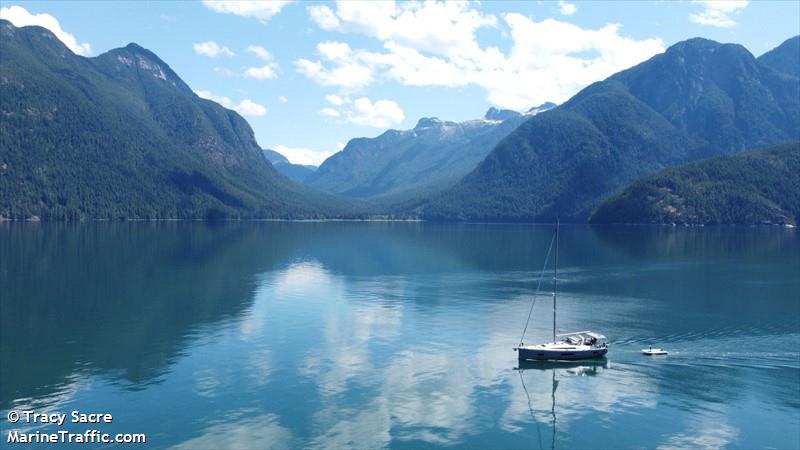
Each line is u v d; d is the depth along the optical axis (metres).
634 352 76.75
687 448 49.38
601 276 150.88
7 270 143.00
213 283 131.38
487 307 107.19
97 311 99.31
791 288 130.50
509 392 61.94
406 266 172.25
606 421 54.66
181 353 74.56
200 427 52.50
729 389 62.59
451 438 51.00
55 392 60.72
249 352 75.38
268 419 54.22
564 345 73.94
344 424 53.38
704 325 92.44
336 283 135.50
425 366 70.31
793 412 56.53
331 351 76.19
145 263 163.88
